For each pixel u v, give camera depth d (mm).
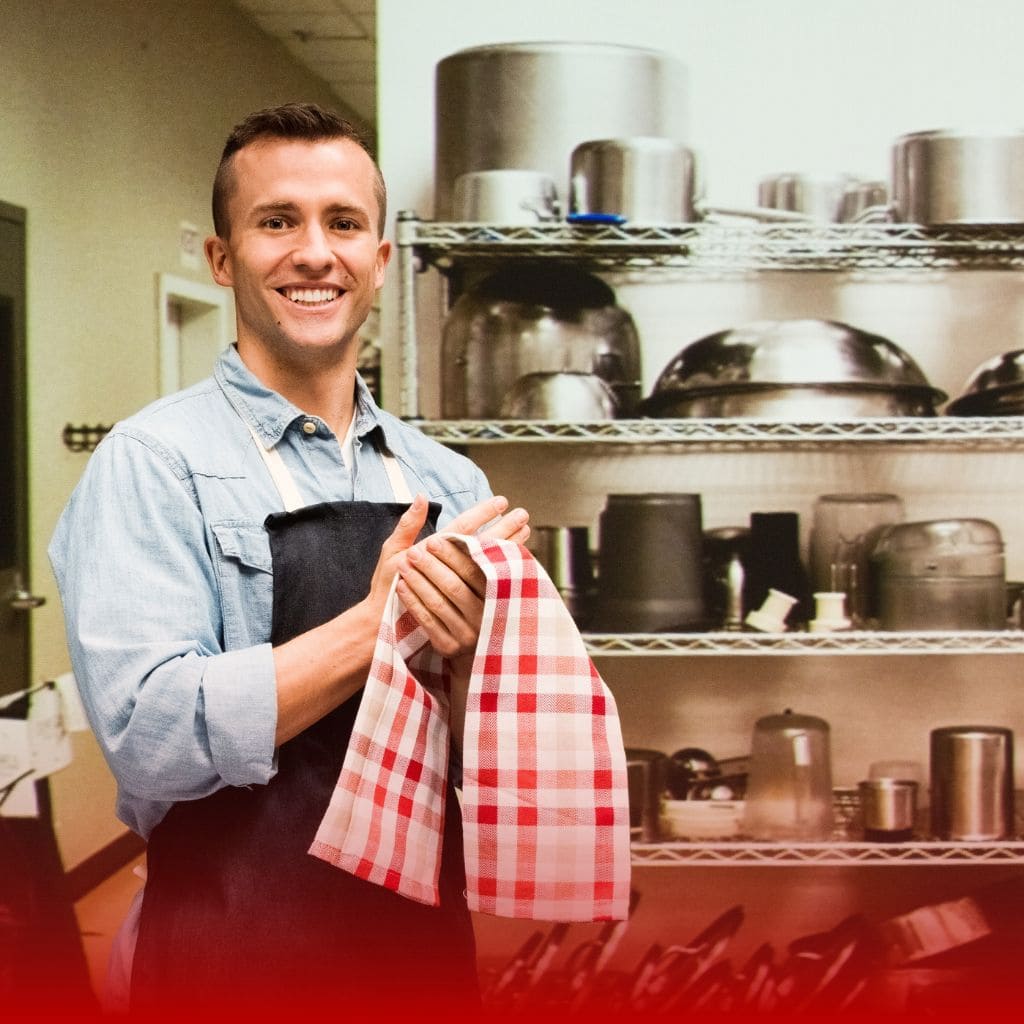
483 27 2439
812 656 2492
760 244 2250
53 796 3162
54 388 3363
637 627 2287
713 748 2502
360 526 1174
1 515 3088
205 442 1160
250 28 4809
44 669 3285
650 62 2355
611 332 2342
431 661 1125
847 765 2500
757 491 2488
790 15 2420
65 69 3434
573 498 2506
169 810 1133
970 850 2242
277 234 1148
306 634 1070
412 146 2453
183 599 1086
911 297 2467
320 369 1201
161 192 4102
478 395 2301
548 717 1046
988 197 2182
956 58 2414
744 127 2436
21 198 3186
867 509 2404
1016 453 2461
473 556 1051
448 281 2475
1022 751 2471
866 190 2377
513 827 1040
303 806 1118
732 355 2227
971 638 2211
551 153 2328
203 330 4555
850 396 2203
